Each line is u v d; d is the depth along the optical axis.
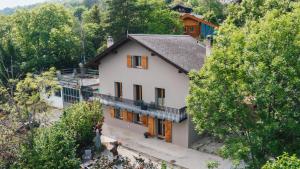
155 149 27.92
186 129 27.70
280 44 16.09
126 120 32.53
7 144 19.83
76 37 53.34
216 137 29.19
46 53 50.22
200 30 65.00
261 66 15.81
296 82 15.38
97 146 27.52
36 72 46.81
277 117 16.73
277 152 16.73
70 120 26.86
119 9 54.34
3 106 23.94
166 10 59.09
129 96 31.58
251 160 17.45
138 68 30.06
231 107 17.27
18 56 49.16
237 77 17.36
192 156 26.38
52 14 52.81
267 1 31.16
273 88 15.59
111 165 21.70
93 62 33.44
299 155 16.44
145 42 28.58
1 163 19.03
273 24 16.19
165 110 27.97
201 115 18.69
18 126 22.45
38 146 19.31
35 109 24.14
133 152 27.48
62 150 19.61
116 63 31.91
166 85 28.34
